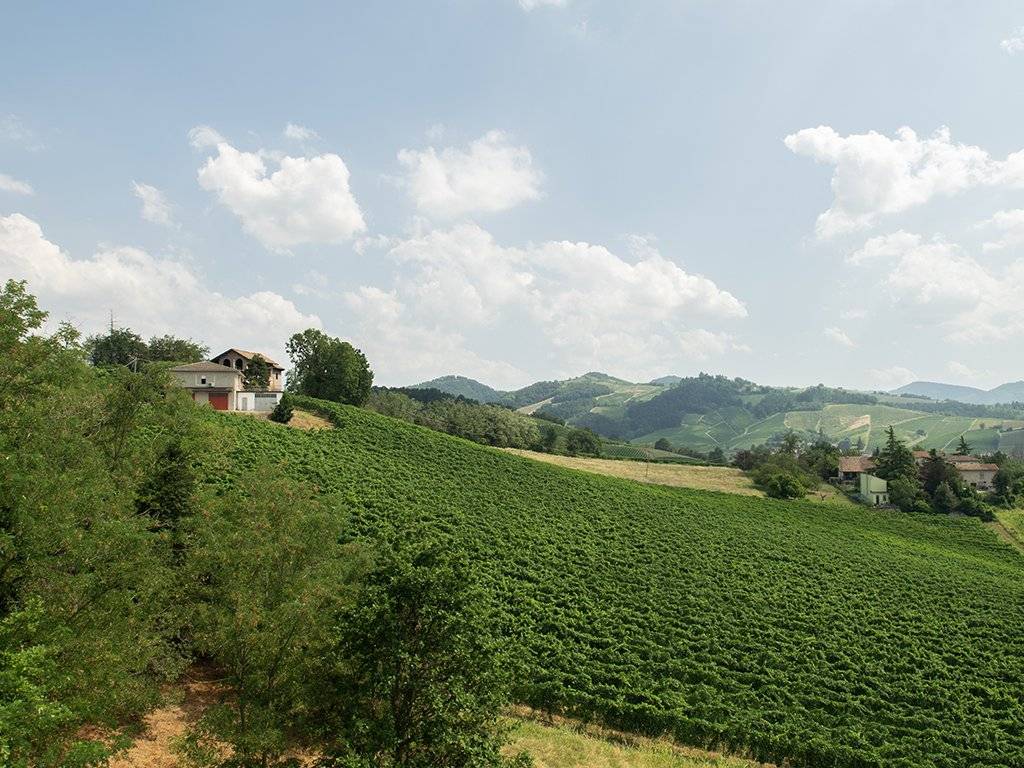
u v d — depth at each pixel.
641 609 47.94
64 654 16.92
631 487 89.06
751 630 46.34
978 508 103.06
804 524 86.19
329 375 105.12
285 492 21.31
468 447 87.69
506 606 43.69
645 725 32.72
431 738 16.42
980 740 34.75
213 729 18.25
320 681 18.20
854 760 31.44
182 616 21.34
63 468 20.25
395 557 18.22
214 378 80.06
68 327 24.30
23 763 12.83
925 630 50.06
